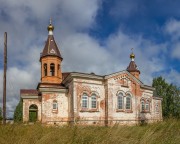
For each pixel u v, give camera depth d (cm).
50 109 3123
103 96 3156
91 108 3030
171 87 5691
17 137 851
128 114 3291
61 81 3831
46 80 3709
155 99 4688
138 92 3503
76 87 2966
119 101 3238
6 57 2080
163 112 5478
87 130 888
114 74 3228
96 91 3109
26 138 825
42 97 3125
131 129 901
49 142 779
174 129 952
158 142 809
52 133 851
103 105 3130
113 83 3209
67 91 3238
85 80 3045
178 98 5550
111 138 796
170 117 1098
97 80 3148
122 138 802
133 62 5509
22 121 1160
